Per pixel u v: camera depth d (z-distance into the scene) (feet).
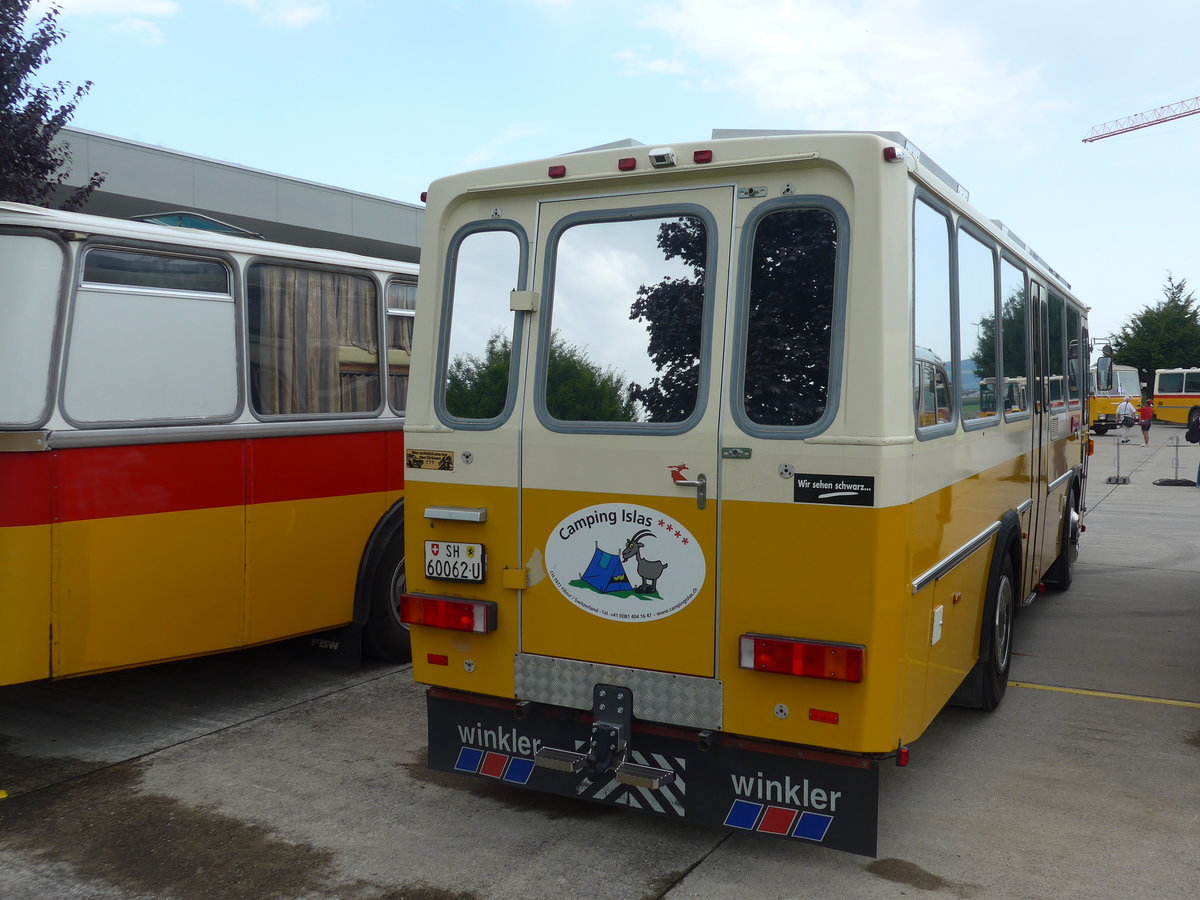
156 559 17.28
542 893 12.32
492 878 12.71
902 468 11.59
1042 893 12.29
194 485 17.81
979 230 16.46
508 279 13.85
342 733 18.10
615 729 12.80
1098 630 25.98
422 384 14.33
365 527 21.35
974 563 15.81
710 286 12.40
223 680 21.34
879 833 14.01
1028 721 18.83
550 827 14.20
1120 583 32.14
